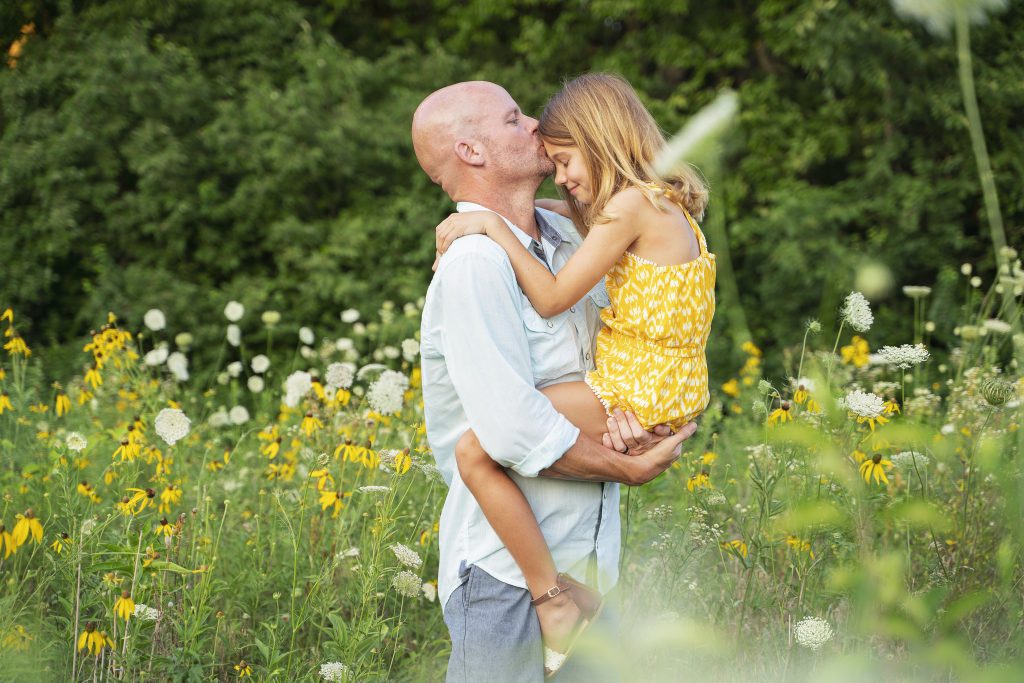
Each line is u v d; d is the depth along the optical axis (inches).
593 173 78.2
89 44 376.2
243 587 109.6
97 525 98.0
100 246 362.9
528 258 74.1
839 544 90.7
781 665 82.8
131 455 105.7
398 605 110.0
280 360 363.3
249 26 406.9
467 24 437.4
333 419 124.4
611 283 79.4
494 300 70.6
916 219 351.9
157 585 98.8
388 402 109.5
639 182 77.0
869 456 88.1
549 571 71.6
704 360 79.7
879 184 369.7
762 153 391.9
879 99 378.3
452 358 71.3
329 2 441.1
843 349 168.2
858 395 85.8
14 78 368.5
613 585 74.2
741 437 143.3
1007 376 119.4
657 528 112.0
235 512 121.7
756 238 384.2
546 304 74.1
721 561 104.1
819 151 386.6
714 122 46.4
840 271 347.6
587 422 75.5
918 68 354.3
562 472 72.3
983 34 343.0
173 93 374.0
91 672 92.5
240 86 406.0
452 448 78.3
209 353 360.8
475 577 74.5
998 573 81.0
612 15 406.6
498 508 71.2
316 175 379.9
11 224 363.9
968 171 352.5
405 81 418.3
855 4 360.8
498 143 77.9
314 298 370.0
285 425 147.4
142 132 367.6
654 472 73.9
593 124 77.7
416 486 125.3
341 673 87.6
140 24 383.6
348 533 107.8
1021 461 64.8
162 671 93.5
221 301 365.1
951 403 132.3
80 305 377.1
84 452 111.9
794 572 106.3
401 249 385.4
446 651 100.0
